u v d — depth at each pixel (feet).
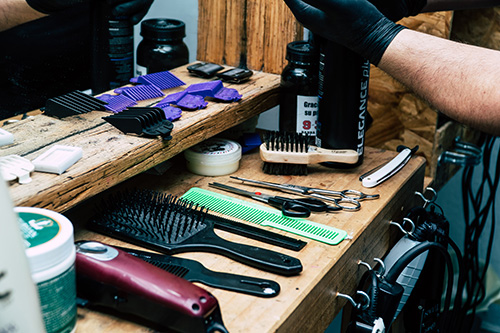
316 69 3.27
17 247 1.19
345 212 2.84
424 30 3.75
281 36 3.69
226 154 3.16
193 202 2.81
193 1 4.19
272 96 3.53
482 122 2.32
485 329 5.43
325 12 2.56
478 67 2.33
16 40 3.26
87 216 2.72
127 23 3.59
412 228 3.10
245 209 2.83
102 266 2.00
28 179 2.25
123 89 3.25
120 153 2.53
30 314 1.23
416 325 3.28
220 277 2.24
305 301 2.21
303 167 3.20
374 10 2.58
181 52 3.82
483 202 5.62
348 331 2.68
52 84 3.46
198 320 1.87
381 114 4.03
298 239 2.57
